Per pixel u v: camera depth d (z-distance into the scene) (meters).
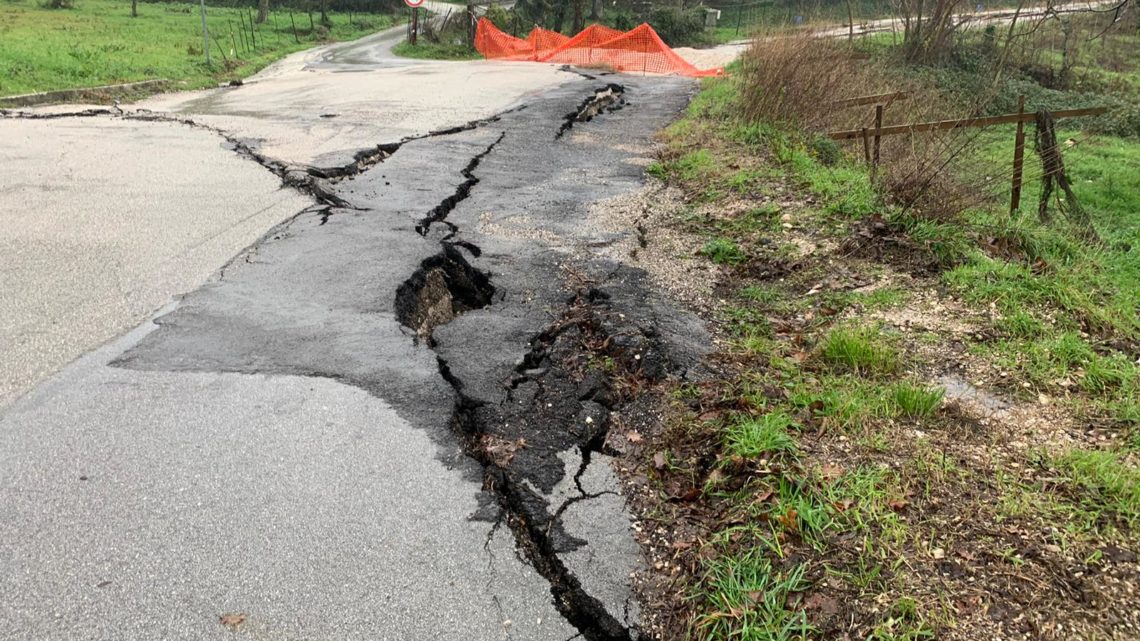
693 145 9.66
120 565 2.70
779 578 2.61
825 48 11.48
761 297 5.18
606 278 5.43
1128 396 3.76
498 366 4.09
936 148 6.72
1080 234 6.09
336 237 5.93
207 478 3.14
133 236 5.88
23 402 3.65
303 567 2.71
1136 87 20.31
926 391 3.71
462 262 5.72
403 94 13.62
